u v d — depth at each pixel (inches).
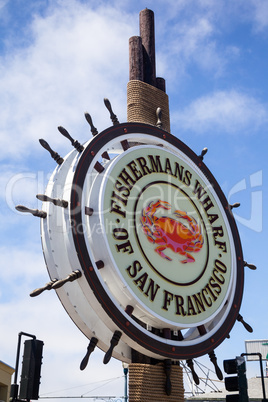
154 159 490.6
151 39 621.9
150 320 419.2
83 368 390.6
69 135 455.5
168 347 414.6
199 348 435.8
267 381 989.8
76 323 409.7
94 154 442.3
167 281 436.5
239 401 386.9
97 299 381.4
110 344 394.0
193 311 442.6
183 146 534.0
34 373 368.5
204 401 944.3
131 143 516.4
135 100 562.9
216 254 495.2
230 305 483.2
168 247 455.2
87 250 392.5
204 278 470.0
